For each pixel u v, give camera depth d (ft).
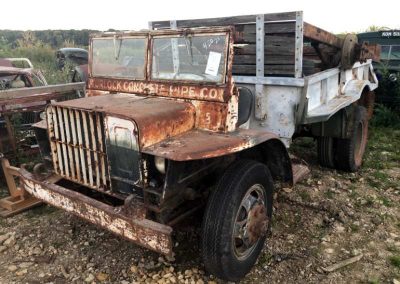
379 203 14.99
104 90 13.38
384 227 13.37
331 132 16.76
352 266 11.35
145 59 12.14
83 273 11.12
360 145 18.88
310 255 11.86
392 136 23.93
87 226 13.51
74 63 36.60
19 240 12.76
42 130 11.89
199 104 11.09
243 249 10.87
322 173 18.03
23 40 54.70
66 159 11.04
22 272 11.15
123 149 9.51
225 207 9.80
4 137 16.65
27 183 11.93
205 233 9.85
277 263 11.56
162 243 8.87
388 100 27.53
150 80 12.08
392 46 28.53
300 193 15.78
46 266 11.46
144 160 9.23
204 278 10.95
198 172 10.17
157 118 9.73
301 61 13.07
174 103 11.00
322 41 14.71
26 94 15.98
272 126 14.26
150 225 9.02
